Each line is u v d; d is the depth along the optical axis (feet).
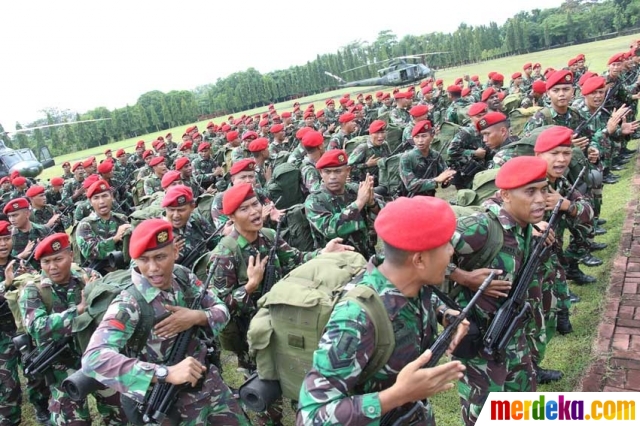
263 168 32.58
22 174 70.90
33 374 14.07
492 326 10.97
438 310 9.10
